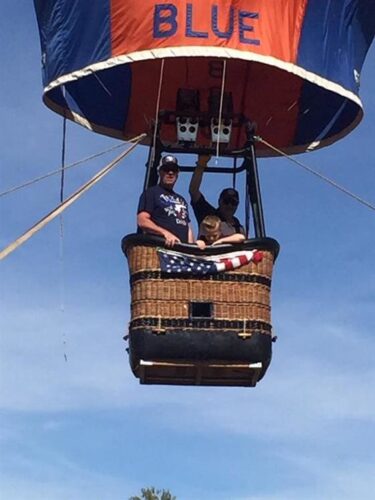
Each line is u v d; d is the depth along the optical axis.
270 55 9.98
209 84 11.28
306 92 11.34
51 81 10.37
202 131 11.16
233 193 10.68
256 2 10.01
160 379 10.05
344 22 10.48
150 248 9.81
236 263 9.81
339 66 10.41
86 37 10.17
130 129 11.52
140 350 9.69
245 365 9.77
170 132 11.51
